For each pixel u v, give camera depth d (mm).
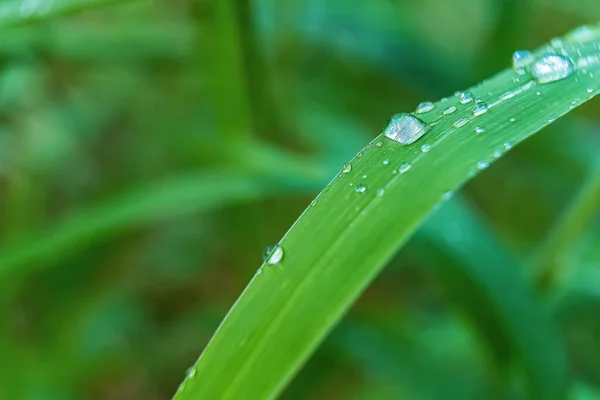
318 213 145
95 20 294
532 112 153
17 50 233
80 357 276
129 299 308
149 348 298
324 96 295
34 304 275
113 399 292
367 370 252
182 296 332
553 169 296
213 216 328
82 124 291
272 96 234
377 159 149
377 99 310
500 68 251
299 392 248
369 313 256
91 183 295
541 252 215
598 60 160
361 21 288
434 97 280
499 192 342
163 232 329
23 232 275
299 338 140
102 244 278
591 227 259
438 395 212
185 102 298
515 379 207
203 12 219
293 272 142
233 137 227
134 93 298
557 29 395
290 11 276
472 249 191
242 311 142
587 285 212
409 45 284
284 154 223
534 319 189
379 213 144
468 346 229
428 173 147
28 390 254
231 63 218
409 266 320
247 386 140
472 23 396
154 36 257
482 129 151
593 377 259
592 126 329
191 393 141
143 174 300
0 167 271
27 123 268
